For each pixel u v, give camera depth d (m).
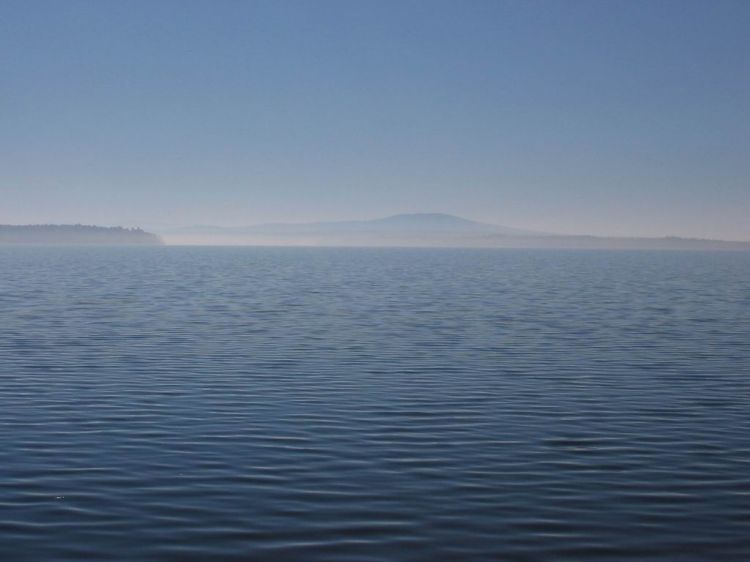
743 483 17.08
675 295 67.81
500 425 21.62
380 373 28.95
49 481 16.73
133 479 16.92
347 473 17.45
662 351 34.44
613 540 14.19
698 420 22.34
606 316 49.09
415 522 14.83
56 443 19.52
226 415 22.45
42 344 35.31
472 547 13.83
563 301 60.78
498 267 135.00
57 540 13.88
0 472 17.27
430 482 16.94
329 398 24.77
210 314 48.84
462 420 22.09
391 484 16.78
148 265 131.38
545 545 13.95
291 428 21.09
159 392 25.44
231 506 15.47
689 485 16.92
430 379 27.89
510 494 16.28
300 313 49.97
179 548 13.65
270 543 13.88
